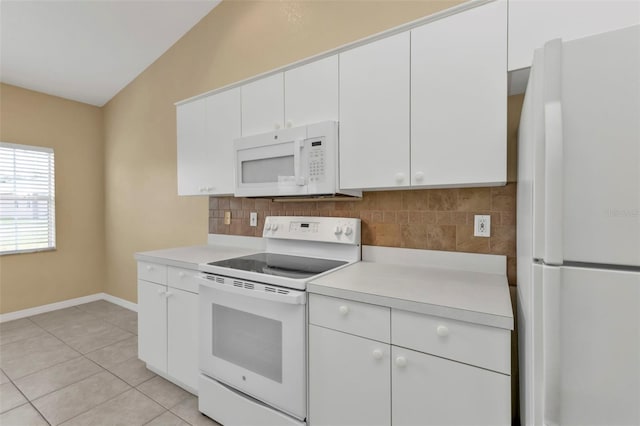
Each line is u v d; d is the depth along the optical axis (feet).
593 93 2.19
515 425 4.84
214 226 8.59
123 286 11.73
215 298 5.41
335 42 6.42
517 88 4.47
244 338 5.03
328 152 5.18
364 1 6.06
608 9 3.32
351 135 5.07
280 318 4.58
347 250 6.05
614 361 2.19
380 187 4.89
